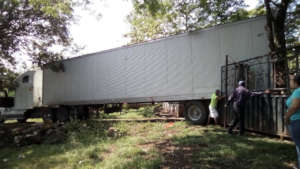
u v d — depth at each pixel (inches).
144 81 375.9
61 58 517.3
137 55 386.3
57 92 499.5
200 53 325.4
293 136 120.8
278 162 147.1
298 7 352.2
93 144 241.3
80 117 477.4
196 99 330.3
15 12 425.4
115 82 411.8
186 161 160.6
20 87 553.3
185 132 275.1
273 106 218.1
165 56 355.9
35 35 476.1
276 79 239.6
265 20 286.7
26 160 202.4
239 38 300.2
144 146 216.2
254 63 284.5
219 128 289.3
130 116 534.9
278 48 256.4
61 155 209.2
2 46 461.7
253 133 252.5
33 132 296.4
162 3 350.6
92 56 447.8
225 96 285.1
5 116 547.5
